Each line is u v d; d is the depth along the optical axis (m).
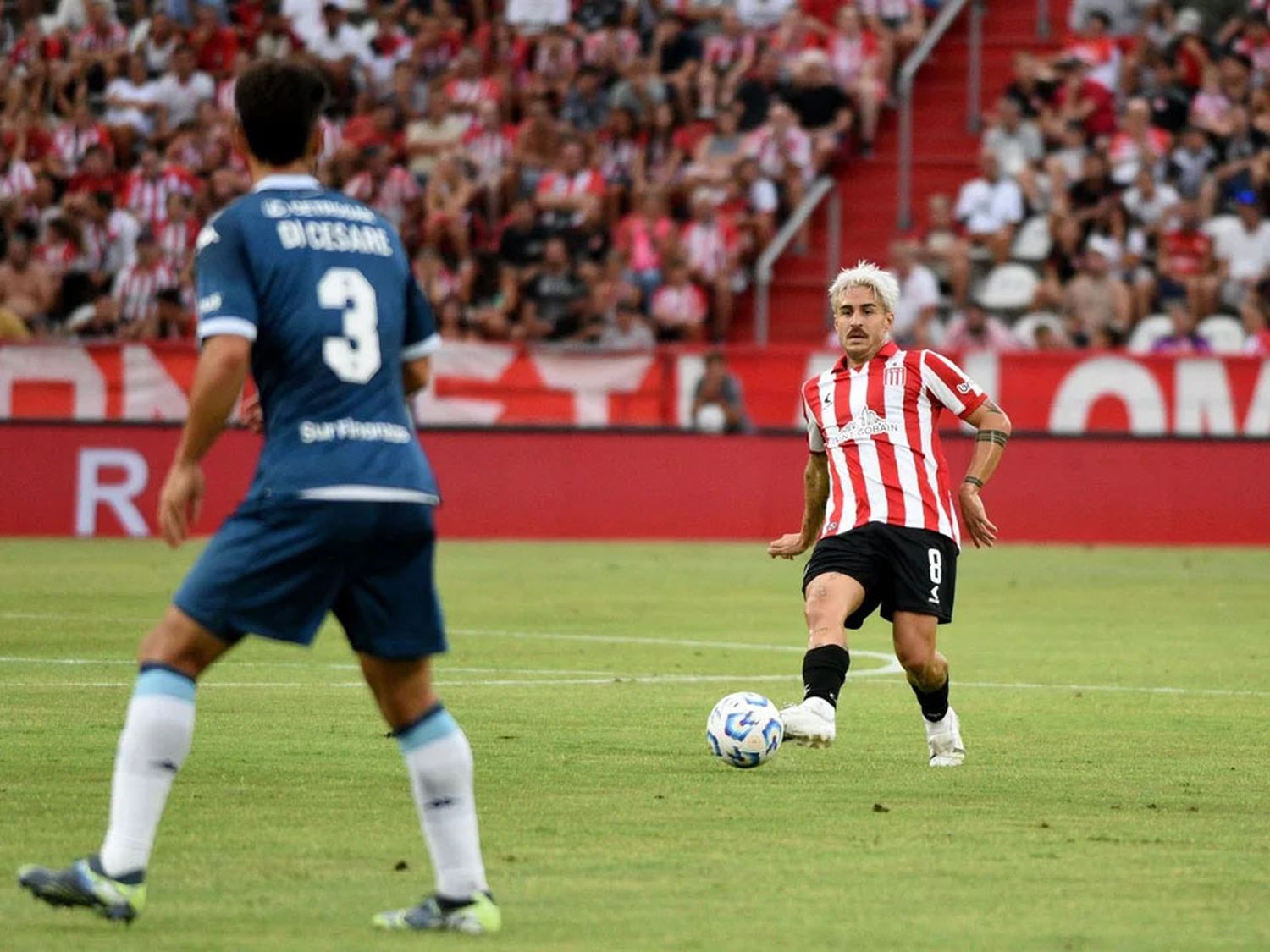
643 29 103.44
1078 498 83.94
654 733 32.81
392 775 27.86
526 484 84.94
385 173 96.25
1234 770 29.53
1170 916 19.52
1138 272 89.38
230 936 18.16
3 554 73.25
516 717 34.75
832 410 29.70
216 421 18.05
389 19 104.88
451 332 89.25
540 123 96.88
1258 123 94.56
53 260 92.81
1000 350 83.94
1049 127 94.94
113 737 31.25
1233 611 57.38
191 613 18.16
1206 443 83.38
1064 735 33.34
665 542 84.31
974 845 23.33
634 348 85.00
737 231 94.50
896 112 101.25
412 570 18.75
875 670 43.41
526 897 20.16
